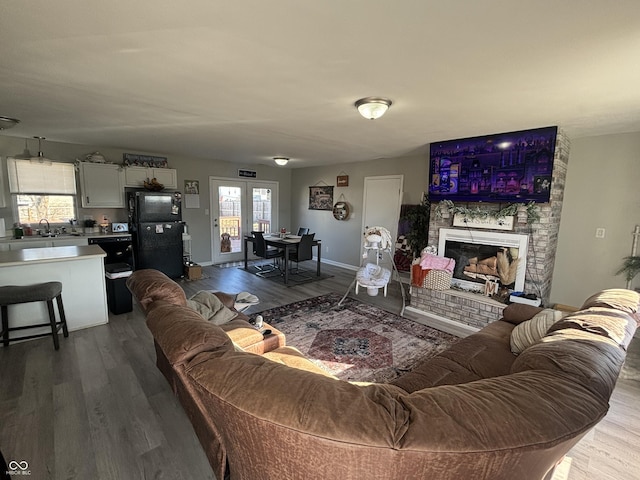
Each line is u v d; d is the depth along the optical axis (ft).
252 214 23.49
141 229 15.98
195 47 5.31
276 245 17.53
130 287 6.81
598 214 11.54
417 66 5.89
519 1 3.86
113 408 6.58
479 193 11.65
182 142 14.30
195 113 9.36
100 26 4.66
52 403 6.68
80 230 15.53
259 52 5.46
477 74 6.17
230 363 3.19
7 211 13.88
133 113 9.43
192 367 3.34
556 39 4.79
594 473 5.24
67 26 4.67
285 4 4.06
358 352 9.45
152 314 4.99
